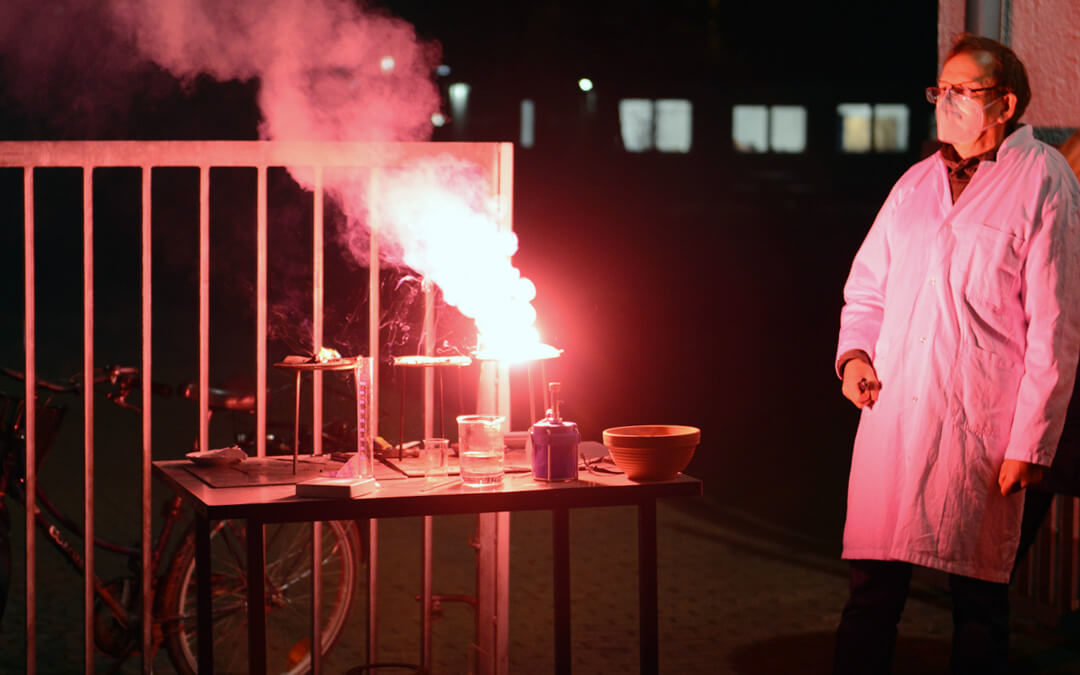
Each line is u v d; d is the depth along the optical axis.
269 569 3.91
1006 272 2.93
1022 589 4.63
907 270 3.08
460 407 3.08
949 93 3.00
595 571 5.20
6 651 4.18
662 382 10.31
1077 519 4.45
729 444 7.91
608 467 2.87
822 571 5.23
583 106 23.83
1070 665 4.11
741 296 16.27
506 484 2.67
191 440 7.70
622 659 4.13
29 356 3.21
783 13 25.86
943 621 4.55
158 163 3.19
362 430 2.75
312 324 3.44
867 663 3.14
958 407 2.96
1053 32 4.23
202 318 3.31
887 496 3.06
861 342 3.19
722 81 25.45
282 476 2.76
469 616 4.60
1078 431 3.13
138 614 3.62
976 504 2.95
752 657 4.16
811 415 8.88
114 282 18.39
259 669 2.49
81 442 7.62
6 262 20.88
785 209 25.53
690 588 4.98
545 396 2.97
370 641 3.47
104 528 5.66
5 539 3.53
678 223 24.20
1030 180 2.95
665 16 24.70
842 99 26.47
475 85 23.16
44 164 3.11
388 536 5.85
